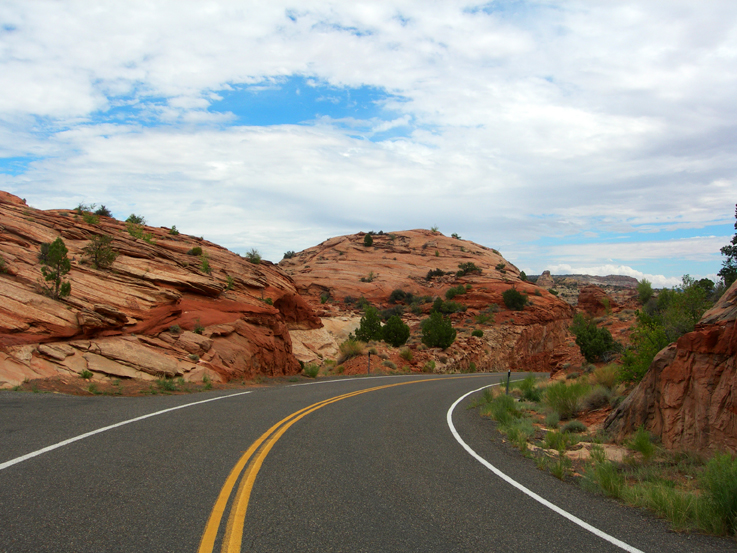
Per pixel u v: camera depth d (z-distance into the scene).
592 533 4.98
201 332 21.06
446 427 11.70
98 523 4.49
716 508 5.38
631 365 14.26
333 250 115.81
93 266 20.56
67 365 14.45
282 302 38.38
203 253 32.09
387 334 44.25
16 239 20.03
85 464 6.37
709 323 8.79
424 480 6.71
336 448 8.40
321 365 37.12
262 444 8.21
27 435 7.74
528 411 15.41
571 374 24.38
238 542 4.23
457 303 73.25
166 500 5.21
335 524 4.84
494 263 109.50
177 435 8.52
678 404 8.69
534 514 5.51
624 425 10.09
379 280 91.94
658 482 6.72
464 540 4.62
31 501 4.93
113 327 17.38
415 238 124.12
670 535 5.04
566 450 9.60
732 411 7.56
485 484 6.70
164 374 16.52
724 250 16.12
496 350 56.72
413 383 25.20
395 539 4.55
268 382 21.97
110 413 10.23
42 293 16.53
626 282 166.12
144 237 29.25
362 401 16.00
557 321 75.56
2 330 13.98
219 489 5.68
